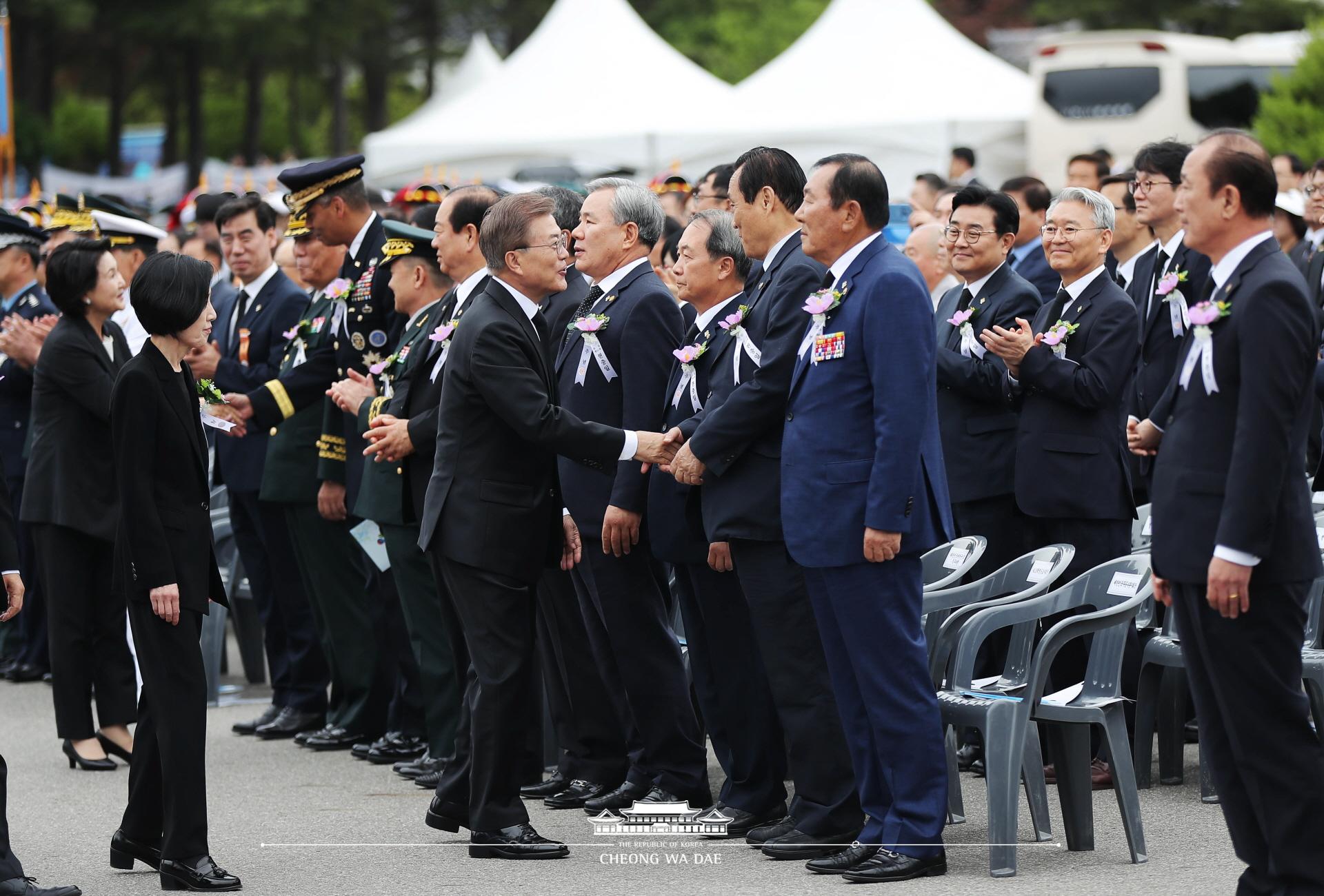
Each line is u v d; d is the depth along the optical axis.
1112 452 18.47
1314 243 25.58
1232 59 62.03
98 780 20.45
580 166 55.66
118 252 25.06
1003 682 16.36
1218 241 12.73
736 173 16.25
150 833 15.73
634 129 55.00
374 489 19.22
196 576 15.03
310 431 21.67
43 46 92.69
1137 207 19.31
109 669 21.11
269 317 23.02
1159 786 18.17
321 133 132.38
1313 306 12.50
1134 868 14.96
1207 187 12.60
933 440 14.94
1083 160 28.27
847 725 15.26
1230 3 98.44
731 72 106.50
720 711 17.09
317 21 89.94
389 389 19.11
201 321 15.15
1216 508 12.71
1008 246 19.80
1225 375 12.65
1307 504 12.74
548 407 15.41
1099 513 18.30
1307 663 16.84
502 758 15.83
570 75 57.50
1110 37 61.78
